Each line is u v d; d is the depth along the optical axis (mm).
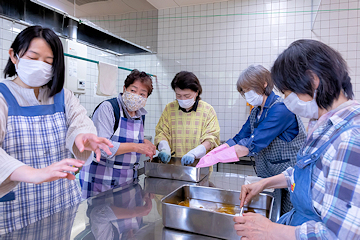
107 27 2412
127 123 1524
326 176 554
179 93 1843
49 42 953
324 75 570
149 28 3273
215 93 3301
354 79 2756
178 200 1128
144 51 3297
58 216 948
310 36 2908
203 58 3338
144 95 1532
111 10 2451
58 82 1035
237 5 3176
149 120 3631
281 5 3012
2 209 921
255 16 3107
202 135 1993
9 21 2135
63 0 1930
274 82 676
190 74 1843
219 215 794
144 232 833
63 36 2379
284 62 633
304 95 623
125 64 3711
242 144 1377
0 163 714
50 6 1839
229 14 3211
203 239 792
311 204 606
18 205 958
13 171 705
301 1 2936
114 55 3658
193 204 1123
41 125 1034
